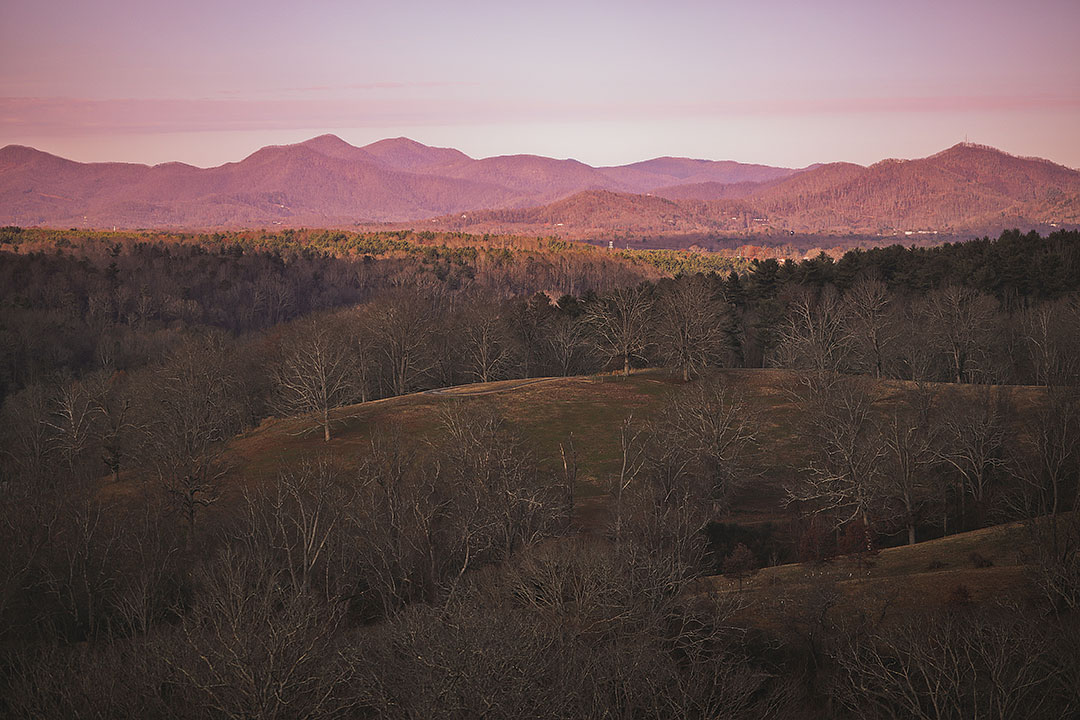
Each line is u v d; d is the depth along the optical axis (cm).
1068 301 10081
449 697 2761
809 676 3631
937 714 2884
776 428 8200
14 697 3228
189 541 5453
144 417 8225
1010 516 5622
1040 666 3022
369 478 5703
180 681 3198
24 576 4959
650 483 5803
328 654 3362
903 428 6219
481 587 4209
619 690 3200
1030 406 7481
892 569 4869
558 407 8938
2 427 9331
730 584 4791
